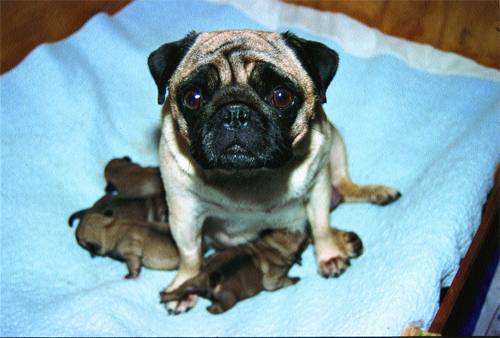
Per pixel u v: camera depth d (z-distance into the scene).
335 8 1.23
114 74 1.09
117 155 1.04
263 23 1.17
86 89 1.04
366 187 0.91
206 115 0.68
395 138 1.00
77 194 0.97
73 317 0.77
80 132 1.01
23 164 0.97
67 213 0.94
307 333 0.75
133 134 1.06
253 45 0.69
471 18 1.11
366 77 1.07
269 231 0.83
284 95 0.69
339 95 1.07
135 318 0.80
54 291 0.85
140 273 0.87
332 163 0.91
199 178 0.74
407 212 0.84
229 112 0.66
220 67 0.68
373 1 1.19
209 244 0.90
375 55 1.09
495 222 0.76
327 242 0.83
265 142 0.67
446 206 0.80
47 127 1.00
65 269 0.88
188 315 0.82
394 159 0.97
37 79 1.03
